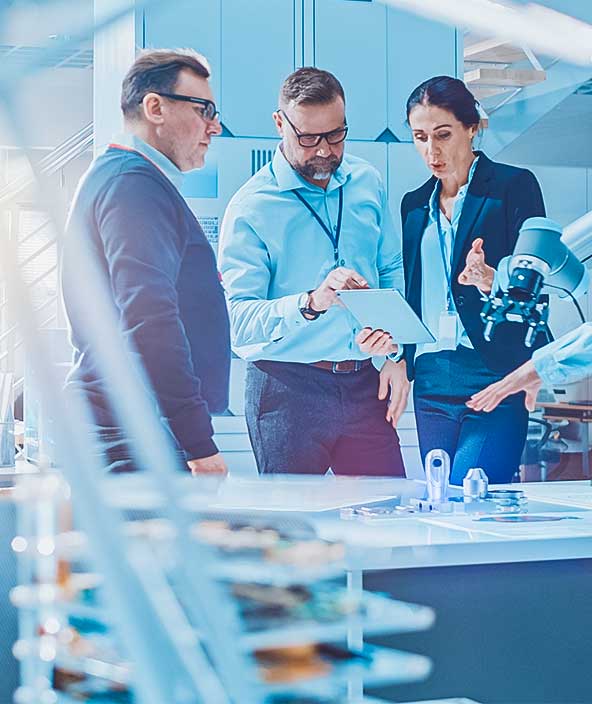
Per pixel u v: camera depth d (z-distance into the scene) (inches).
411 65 173.9
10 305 32.4
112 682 53.9
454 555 77.7
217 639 33.2
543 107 179.5
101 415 137.9
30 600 64.8
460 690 78.4
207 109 161.9
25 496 83.3
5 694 84.3
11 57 33.2
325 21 169.8
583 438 180.4
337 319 167.2
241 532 71.7
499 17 174.4
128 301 147.4
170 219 153.0
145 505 60.1
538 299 177.6
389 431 170.7
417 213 173.9
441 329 174.1
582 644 82.8
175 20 161.8
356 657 53.9
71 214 36.5
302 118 166.7
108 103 159.5
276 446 164.4
